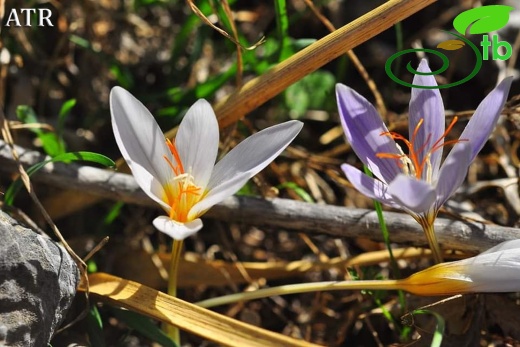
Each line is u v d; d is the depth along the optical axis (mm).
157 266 503
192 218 437
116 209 503
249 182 508
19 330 429
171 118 517
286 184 506
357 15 574
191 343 499
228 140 494
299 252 532
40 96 539
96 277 464
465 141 425
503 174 542
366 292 480
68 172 485
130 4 567
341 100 444
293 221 477
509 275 436
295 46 502
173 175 442
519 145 538
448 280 441
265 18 581
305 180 538
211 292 516
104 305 475
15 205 512
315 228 477
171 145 439
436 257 448
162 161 442
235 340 447
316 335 506
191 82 558
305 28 582
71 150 535
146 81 562
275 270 499
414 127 450
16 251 434
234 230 534
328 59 467
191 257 502
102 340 459
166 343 458
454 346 461
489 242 463
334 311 509
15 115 528
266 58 508
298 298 519
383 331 501
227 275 500
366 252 515
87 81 551
